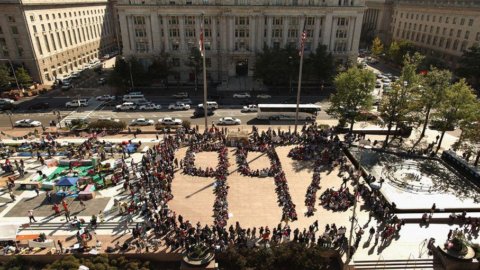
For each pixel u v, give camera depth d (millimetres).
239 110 80125
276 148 59750
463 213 40562
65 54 115750
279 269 34656
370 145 60906
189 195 45562
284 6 95625
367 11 173625
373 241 37438
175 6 95438
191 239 36094
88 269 33000
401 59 120188
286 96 90062
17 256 35094
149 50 101000
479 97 88312
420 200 44438
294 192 46469
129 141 59844
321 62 94062
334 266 35125
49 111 80188
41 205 44094
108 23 152500
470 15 104000
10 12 93562
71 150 57344
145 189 46281
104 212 42375
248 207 43031
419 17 130750
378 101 73062
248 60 102812
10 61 91500
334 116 66062
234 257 34625
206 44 100875
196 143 60000
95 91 96375
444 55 117250
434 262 35094
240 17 97562
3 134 65938
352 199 44062
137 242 36625
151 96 91062
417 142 63312
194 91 95625
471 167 50969
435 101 58125
